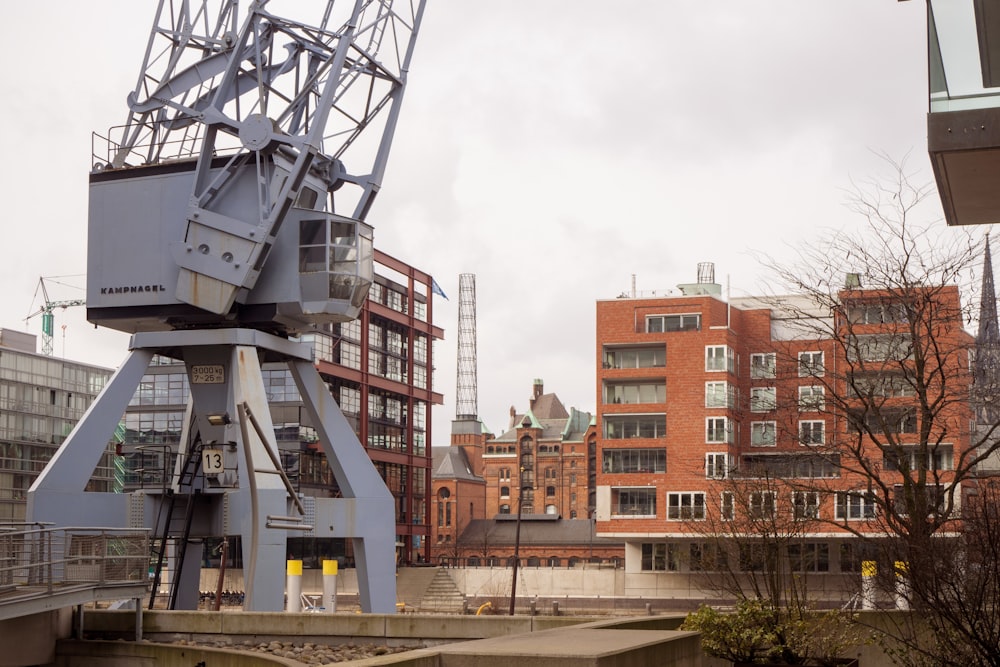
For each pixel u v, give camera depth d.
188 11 41.91
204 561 105.50
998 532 16.94
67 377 137.38
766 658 18.00
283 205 38.91
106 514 39.28
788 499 31.16
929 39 16.53
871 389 28.19
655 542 99.12
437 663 12.16
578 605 96.38
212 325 41.12
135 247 40.19
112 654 26.11
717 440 95.12
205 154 39.53
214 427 40.16
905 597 20.62
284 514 38.31
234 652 21.70
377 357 117.62
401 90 43.78
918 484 25.09
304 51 42.34
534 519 174.38
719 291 108.94
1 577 27.22
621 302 100.31
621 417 99.00
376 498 41.94
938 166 16.91
